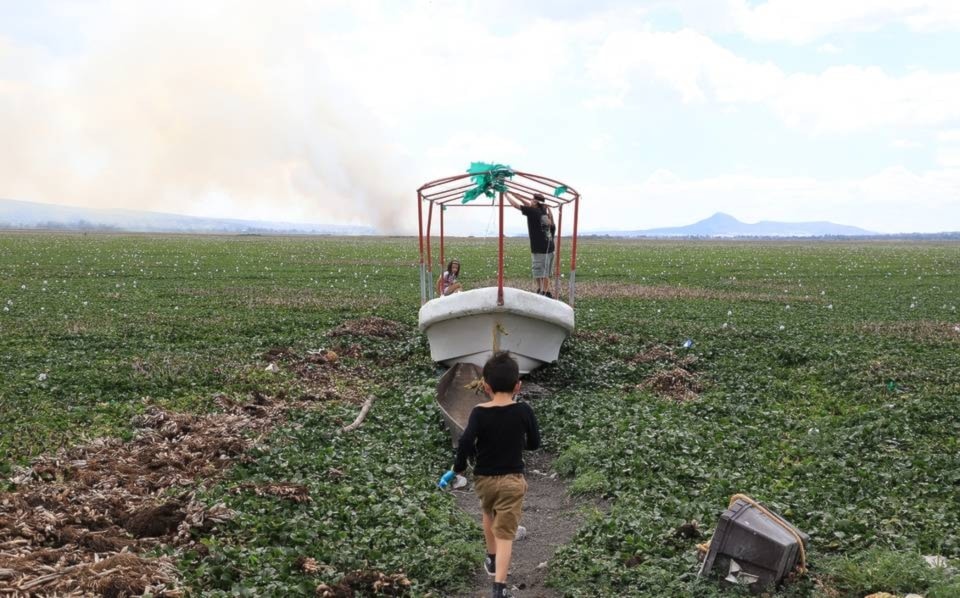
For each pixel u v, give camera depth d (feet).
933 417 45.14
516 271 157.48
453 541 28.07
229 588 23.58
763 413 46.47
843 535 27.61
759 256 244.63
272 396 48.67
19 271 132.67
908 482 34.06
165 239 363.76
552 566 26.78
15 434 37.52
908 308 99.81
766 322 84.64
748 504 25.85
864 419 44.52
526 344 53.52
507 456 24.29
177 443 37.24
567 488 36.01
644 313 91.09
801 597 23.76
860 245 456.04
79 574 22.62
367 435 41.86
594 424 44.11
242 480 32.48
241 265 161.68
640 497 32.35
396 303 97.60
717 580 24.53
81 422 40.81
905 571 23.98
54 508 27.73
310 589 23.48
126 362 55.62
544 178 51.13
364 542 27.35
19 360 55.31
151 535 26.91
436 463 38.83
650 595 23.75
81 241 285.84
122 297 96.17
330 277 135.95
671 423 43.29
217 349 62.75
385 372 58.34
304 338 69.05
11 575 22.08
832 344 70.08
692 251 288.10
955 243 550.77
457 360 55.31
